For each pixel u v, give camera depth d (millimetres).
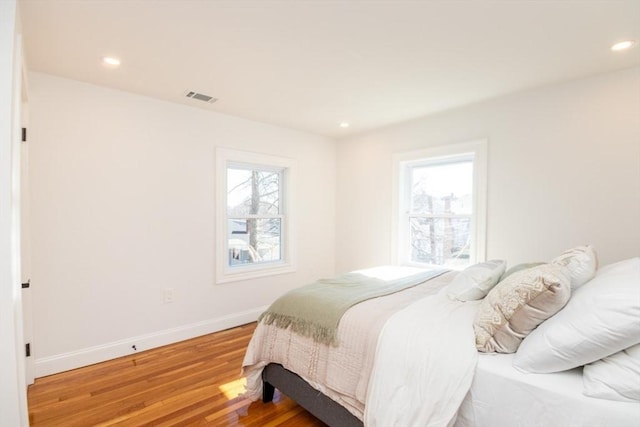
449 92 2859
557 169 2709
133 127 2875
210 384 2340
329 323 1749
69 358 2559
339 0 1619
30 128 2402
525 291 1293
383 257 4004
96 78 2559
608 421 995
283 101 3082
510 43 2041
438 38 1982
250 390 2088
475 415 1227
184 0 1615
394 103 3127
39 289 2439
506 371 1217
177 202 3141
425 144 3574
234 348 2980
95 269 2689
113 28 1864
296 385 1905
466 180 3389
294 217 4121
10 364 1282
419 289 2266
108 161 2748
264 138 3801
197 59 2250
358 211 4281
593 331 1062
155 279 3012
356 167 4305
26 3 1612
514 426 1149
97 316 2699
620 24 1831
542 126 2775
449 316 1632
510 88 2781
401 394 1345
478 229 3150
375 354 1503
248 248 3818
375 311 1738
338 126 3938
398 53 2170
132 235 2879
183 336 3182
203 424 1897
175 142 3123
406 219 3859
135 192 2893
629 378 1003
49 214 2480
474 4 1651
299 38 1981
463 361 1289
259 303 3797
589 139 2559
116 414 1982
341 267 4477
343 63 2311
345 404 1615
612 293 1097
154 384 2334
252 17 1764
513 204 2943
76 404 2086
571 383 1125
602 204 2512
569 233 2658
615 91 2443
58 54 2168
